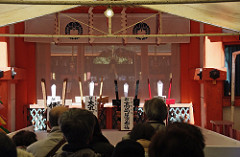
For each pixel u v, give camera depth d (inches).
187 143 39.7
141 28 298.2
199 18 199.3
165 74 319.3
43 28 299.3
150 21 298.7
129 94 319.6
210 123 284.0
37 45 314.8
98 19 300.8
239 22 187.5
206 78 278.4
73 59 319.0
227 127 264.1
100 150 88.2
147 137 93.7
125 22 284.7
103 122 303.3
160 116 109.5
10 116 285.0
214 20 195.6
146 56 319.3
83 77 319.6
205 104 286.5
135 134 94.7
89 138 73.0
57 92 318.7
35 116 298.8
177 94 318.7
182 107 307.1
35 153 92.0
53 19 299.7
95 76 320.5
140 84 319.0
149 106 110.8
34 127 289.7
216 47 286.7
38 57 315.0
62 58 318.7
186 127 64.1
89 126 71.6
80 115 72.1
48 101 270.7
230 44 285.9
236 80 283.1
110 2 132.5
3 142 51.6
